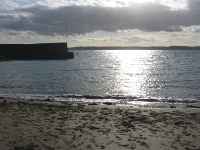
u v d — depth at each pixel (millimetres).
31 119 8438
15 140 6098
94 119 8672
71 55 82562
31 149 5520
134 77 31828
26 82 26281
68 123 7977
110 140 6270
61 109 10758
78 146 5793
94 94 18469
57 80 28156
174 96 17750
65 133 6801
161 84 24812
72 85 23953
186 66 50875
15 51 84062
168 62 68000
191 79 28703
